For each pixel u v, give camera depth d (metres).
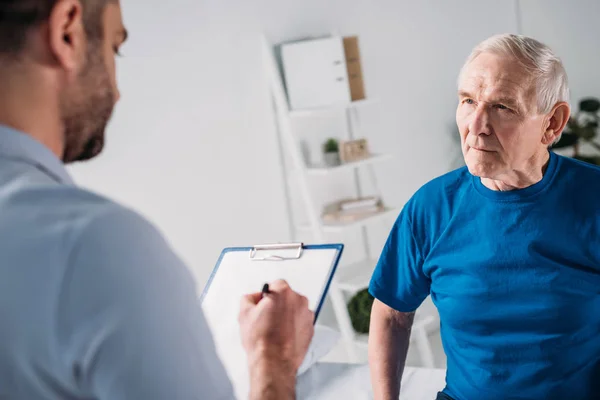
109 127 2.98
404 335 1.74
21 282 0.60
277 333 0.80
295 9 3.62
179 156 3.21
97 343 0.59
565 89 1.45
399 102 4.10
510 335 1.51
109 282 0.59
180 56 3.20
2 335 0.60
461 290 1.55
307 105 3.51
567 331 1.47
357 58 3.64
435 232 1.59
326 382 2.28
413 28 4.15
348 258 3.91
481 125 1.42
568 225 1.45
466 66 1.48
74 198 0.63
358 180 3.95
